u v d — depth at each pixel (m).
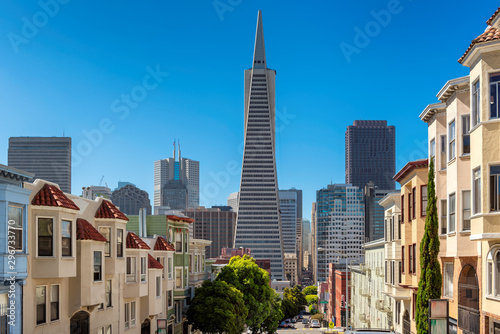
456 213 25.55
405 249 38.50
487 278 22.98
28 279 22.89
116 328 32.88
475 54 22.00
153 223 48.22
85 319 28.52
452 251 26.00
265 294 63.19
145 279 36.16
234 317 50.50
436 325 20.50
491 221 20.61
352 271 89.31
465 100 25.67
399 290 40.91
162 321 37.16
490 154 20.91
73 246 25.20
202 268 59.91
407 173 38.16
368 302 67.62
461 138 25.61
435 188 29.28
